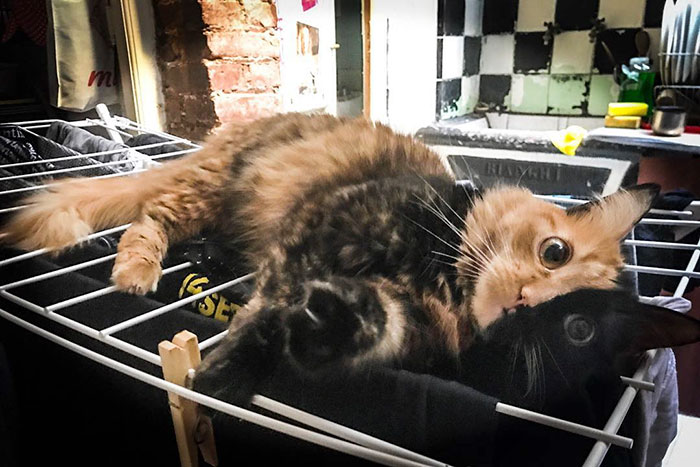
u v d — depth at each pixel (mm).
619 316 396
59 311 648
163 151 830
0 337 778
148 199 672
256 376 447
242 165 612
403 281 443
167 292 613
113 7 1071
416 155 509
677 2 749
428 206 453
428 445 407
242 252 583
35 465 805
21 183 835
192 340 468
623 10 781
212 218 627
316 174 539
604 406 417
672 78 755
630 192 405
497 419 392
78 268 648
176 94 798
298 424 455
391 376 420
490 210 433
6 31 1302
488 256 418
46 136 1118
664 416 554
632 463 499
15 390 785
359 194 487
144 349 550
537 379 402
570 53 728
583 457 400
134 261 613
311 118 588
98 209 707
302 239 488
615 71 768
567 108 714
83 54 1152
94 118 1250
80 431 701
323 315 441
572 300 397
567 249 401
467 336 423
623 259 418
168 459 592
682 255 516
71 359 666
